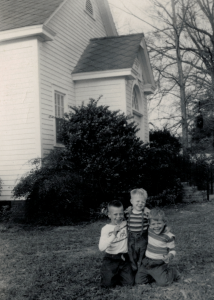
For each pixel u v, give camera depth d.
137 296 4.24
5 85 11.82
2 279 5.07
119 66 13.59
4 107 11.79
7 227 9.46
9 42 11.80
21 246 7.14
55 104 12.88
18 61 11.71
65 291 4.48
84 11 15.95
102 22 18.41
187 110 25.98
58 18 13.34
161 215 4.47
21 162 11.52
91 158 10.51
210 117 26.81
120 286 4.64
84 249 6.81
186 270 5.22
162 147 14.70
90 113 11.25
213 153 26.50
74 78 14.07
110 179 10.65
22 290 4.54
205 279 4.79
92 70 13.80
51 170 10.01
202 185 16.81
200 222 9.52
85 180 10.49
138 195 4.66
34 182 9.70
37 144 11.38
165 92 24.48
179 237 7.55
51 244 7.28
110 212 4.58
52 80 12.50
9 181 11.62
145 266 4.60
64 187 9.45
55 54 12.86
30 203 10.06
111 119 11.19
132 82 15.04
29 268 5.55
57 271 5.31
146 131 17.67
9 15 12.27
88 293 4.41
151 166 12.55
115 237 4.57
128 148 11.06
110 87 13.93
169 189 14.05
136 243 4.66
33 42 11.55
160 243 4.56
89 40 16.28
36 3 12.94
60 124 11.23
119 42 15.51
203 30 25.20
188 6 23.11
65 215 10.05
